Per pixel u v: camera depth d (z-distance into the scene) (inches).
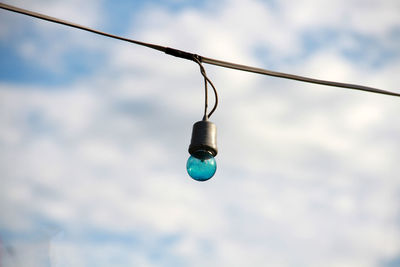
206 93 216.1
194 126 215.3
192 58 211.5
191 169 212.7
